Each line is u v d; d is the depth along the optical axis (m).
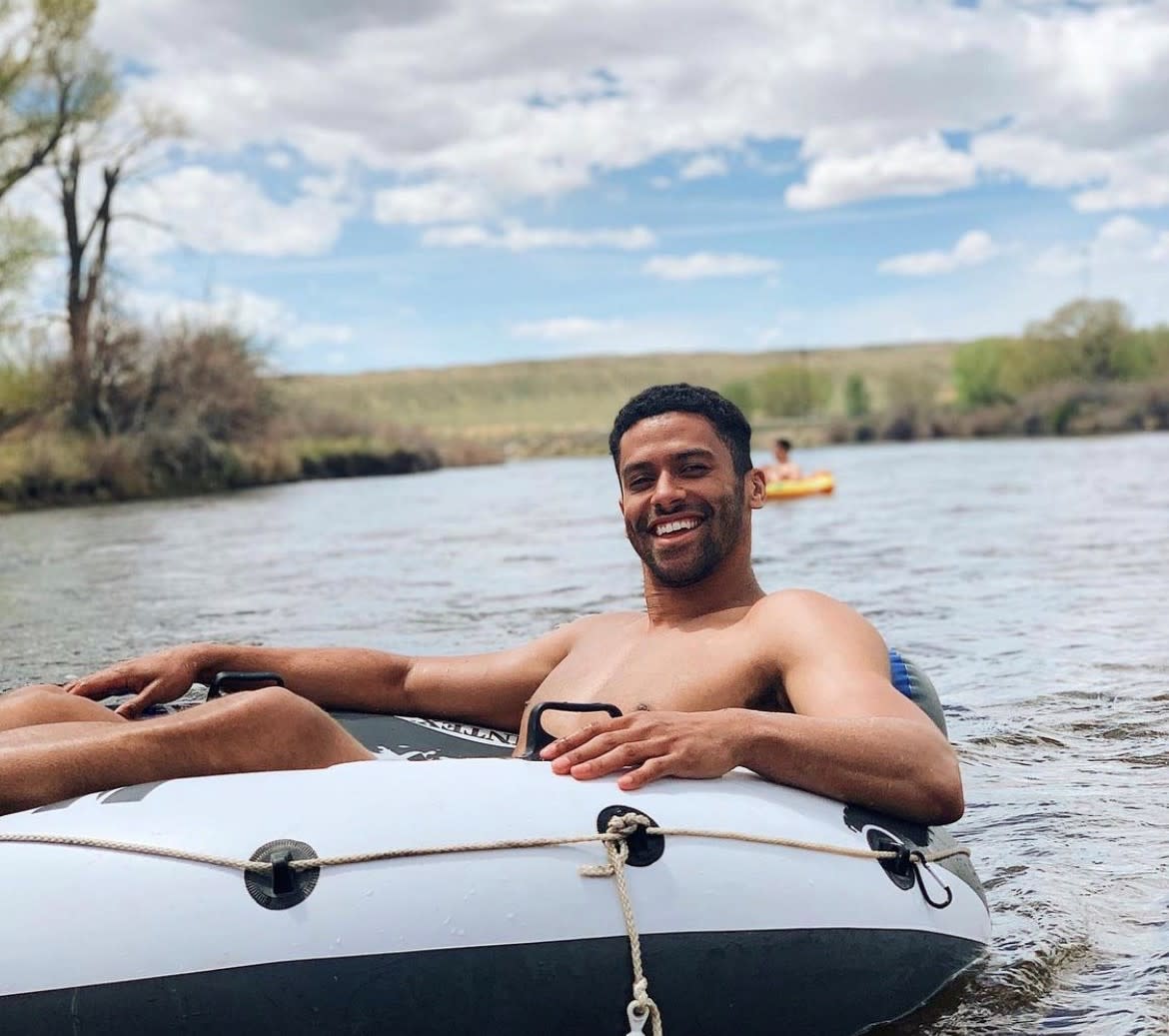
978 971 2.66
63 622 7.66
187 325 28.91
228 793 2.23
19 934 2.02
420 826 2.21
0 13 26.36
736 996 2.28
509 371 108.38
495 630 7.12
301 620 7.62
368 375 105.94
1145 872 3.27
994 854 3.45
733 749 2.42
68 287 27.23
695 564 2.93
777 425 63.06
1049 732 4.75
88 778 2.27
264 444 30.52
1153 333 59.69
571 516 17.14
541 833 2.24
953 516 15.19
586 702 2.78
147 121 27.83
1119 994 2.56
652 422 2.97
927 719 2.62
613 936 2.20
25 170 26.66
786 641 2.72
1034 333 61.16
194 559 11.84
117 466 24.55
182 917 2.05
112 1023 2.01
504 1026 2.16
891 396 66.12
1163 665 5.86
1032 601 7.95
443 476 33.34
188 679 3.26
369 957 2.09
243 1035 2.05
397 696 3.44
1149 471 24.34
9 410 26.45
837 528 13.77
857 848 2.45
